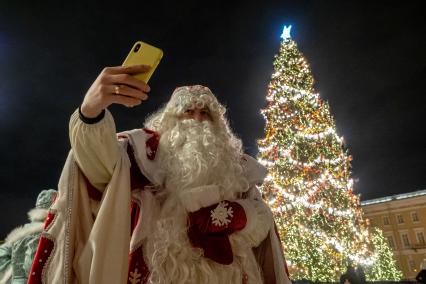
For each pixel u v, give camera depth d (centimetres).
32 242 311
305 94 1098
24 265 309
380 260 1603
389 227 3803
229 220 144
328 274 1062
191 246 141
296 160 1033
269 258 170
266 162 1077
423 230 3562
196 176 151
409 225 3672
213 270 139
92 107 116
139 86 115
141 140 158
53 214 121
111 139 123
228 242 143
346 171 1108
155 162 157
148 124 195
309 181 1024
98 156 123
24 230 334
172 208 148
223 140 179
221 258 138
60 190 125
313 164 1027
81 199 127
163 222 142
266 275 170
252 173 183
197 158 155
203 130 170
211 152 160
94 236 116
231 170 165
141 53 126
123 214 123
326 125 1073
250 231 152
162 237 138
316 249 1065
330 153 1062
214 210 144
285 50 1177
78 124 119
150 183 153
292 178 1035
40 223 334
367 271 1477
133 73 118
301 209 1055
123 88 113
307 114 1070
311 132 1046
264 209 170
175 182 152
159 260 133
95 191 131
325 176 1021
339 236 1049
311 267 1072
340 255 1060
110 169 126
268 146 1100
